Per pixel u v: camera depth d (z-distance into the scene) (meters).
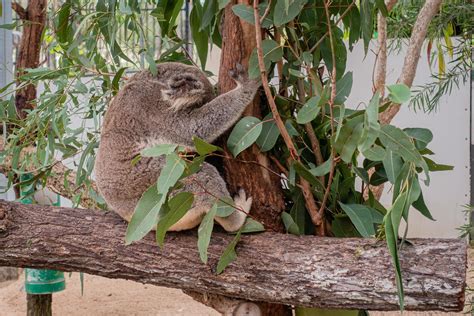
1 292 6.19
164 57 3.54
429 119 6.78
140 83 3.18
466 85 6.67
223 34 2.98
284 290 2.60
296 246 2.67
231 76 2.88
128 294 6.01
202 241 2.41
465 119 6.71
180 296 5.96
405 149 2.33
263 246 2.69
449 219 6.81
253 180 2.89
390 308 2.48
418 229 6.92
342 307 2.55
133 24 3.74
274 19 2.69
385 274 2.47
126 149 3.05
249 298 2.67
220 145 2.98
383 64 4.22
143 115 3.10
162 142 3.03
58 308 5.58
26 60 4.57
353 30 3.28
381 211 3.16
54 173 4.11
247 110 2.92
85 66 3.49
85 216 2.92
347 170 3.03
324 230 2.97
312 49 2.91
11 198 6.68
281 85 3.04
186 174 2.47
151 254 2.73
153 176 2.95
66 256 2.78
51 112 3.47
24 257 2.79
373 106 2.21
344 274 2.52
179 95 3.05
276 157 3.00
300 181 2.93
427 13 4.09
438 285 2.40
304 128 3.06
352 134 2.39
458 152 6.76
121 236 2.80
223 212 2.65
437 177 6.83
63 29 3.83
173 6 3.53
